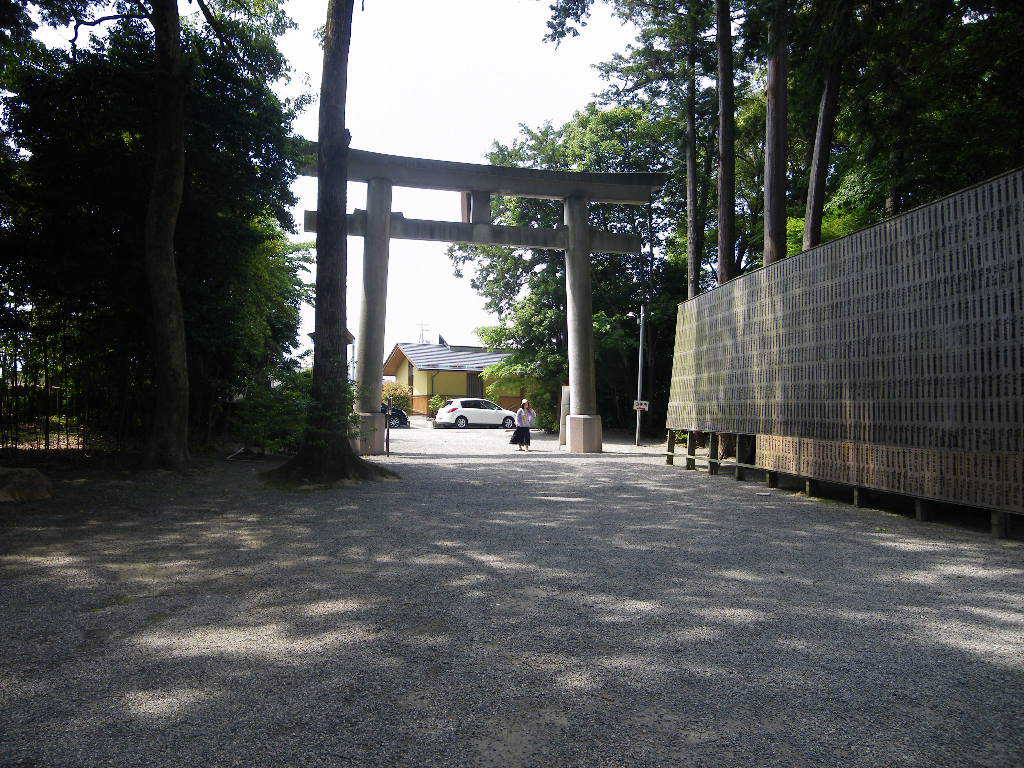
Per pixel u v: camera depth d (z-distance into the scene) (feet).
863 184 47.78
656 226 92.63
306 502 26.99
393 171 56.13
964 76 39.86
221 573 15.57
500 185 59.67
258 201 44.52
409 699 8.82
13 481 25.32
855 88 42.32
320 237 34.83
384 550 18.22
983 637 11.54
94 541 18.97
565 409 67.51
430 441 75.51
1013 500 19.76
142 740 7.64
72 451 40.86
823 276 29.73
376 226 55.31
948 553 18.48
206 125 39.45
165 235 34.68
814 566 16.80
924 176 42.96
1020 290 19.58
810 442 30.40
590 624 12.06
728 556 17.89
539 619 12.32
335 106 34.83
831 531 21.83
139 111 37.22
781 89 43.11
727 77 52.16
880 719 8.36
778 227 43.24
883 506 27.73
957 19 35.83
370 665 10.01
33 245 36.70
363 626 11.84
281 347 63.82
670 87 69.67
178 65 34.17
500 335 90.89
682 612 12.84
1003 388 20.16
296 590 14.16
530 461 49.32
